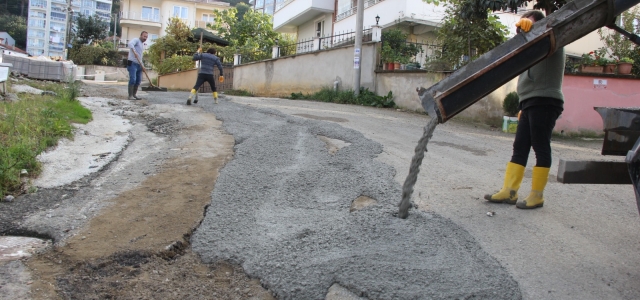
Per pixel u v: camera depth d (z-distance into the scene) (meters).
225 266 2.98
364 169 5.05
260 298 2.63
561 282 2.82
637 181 2.54
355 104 13.59
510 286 2.67
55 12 65.94
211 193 4.22
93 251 3.07
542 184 4.08
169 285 2.76
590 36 16.02
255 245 3.16
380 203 4.00
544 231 3.60
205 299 2.62
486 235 3.48
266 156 5.50
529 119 3.98
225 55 24.52
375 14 17.81
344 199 4.11
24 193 4.19
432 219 3.64
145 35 11.05
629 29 13.12
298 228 3.45
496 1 10.12
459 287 2.62
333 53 15.33
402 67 13.25
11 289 2.62
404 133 8.04
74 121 6.99
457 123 10.67
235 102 11.23
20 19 66.75
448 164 5.80
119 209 3.82
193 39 27.47
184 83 23.80
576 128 10.48
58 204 3.96
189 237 3.37
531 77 3.93
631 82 10.60
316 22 23.83
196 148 5.93
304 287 2.63
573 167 2.88
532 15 3.91
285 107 10.77
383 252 3.01
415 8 15.95
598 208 4.24
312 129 7.34
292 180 4.60
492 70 2.97
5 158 4.42
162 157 5.50
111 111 8.78
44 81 13.95
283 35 31.27
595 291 2.74
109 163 5.25
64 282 2.74
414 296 2.52
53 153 5.36
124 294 2.65
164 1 47.16
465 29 11.31
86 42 50.34
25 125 5.63
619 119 2.94
